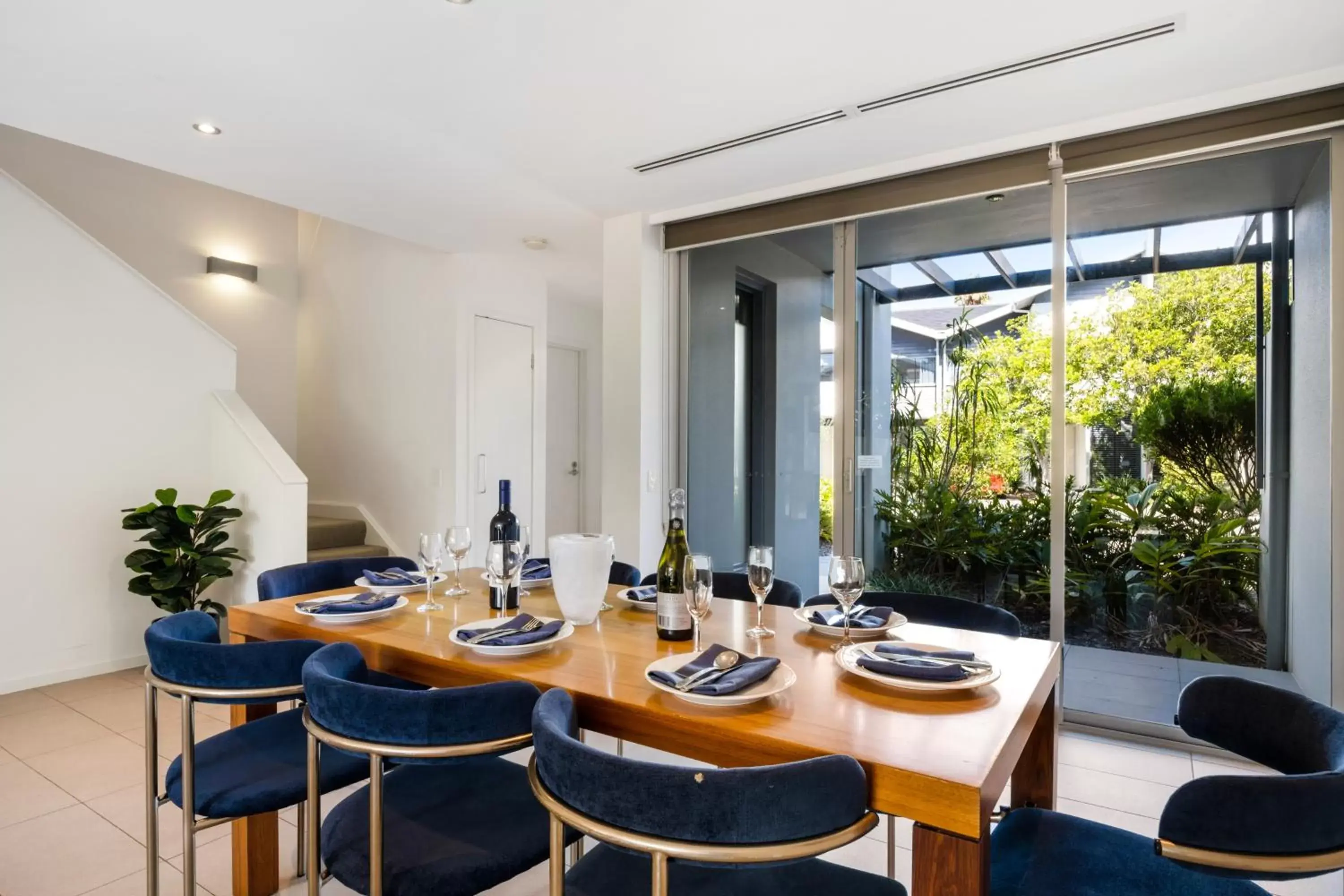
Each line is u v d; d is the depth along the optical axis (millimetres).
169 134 3014
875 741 1116
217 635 1864
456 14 2199
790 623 1910
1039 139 3020
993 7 2168
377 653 1665
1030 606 3209
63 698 3482
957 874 986
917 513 3471
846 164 3342
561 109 2812
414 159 3283
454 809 1490
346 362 5633
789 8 2170
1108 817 2340
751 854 940
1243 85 2615
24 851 2168
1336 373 2631
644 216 4043
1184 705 1473
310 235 5891
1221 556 2896
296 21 2234
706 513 4098
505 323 5379
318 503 5715
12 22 2230
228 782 1585
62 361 3758
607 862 1310
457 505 4973
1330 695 2633
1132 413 3033
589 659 1551
